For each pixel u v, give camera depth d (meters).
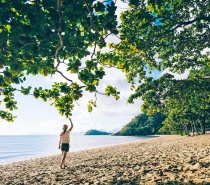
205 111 45.03
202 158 11.90
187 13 10.91
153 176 8.72
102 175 10.37
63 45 5.38
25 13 4.47
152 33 10.53
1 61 5.02
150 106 15.38
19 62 5.17
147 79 14.98
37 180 10.79
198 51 13.59
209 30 11.52
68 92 6.44
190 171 8.91
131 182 8.26
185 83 13.84
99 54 5.91
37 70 5.67
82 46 5.52
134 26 9.15
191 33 12.16
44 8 4.76
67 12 4.89
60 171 13.24
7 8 4.45
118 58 5.98
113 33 5.37
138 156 17.53
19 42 4.77
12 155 49.06
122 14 9.14
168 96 14.39
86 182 9.32
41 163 22.80
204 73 15.70
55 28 4.81
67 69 5.55
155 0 6.56
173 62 14.41
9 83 6.50
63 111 7.46
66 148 14.69
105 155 24.06
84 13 5.06
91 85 6.10
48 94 6.71
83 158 23.27
